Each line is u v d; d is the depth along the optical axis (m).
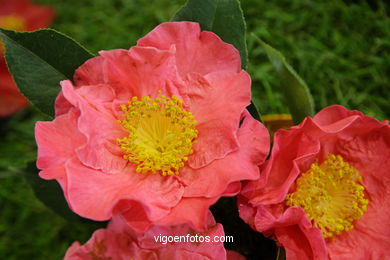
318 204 0.24
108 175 0.22
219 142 0.22
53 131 0.21
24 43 0.24
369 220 0.23
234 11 0.25
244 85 0.22
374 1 0.45
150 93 0.23
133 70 0.22
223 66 0.23
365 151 0.24
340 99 0.40
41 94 0.25
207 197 0.21
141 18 0.47
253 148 0.22
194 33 0.23
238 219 0.26
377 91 0.41
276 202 0.21
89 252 0.24
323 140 0.24
